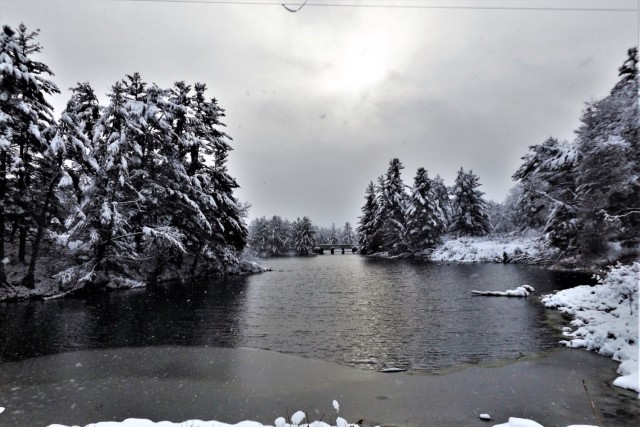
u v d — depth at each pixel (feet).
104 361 29.78
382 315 45.85
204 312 49.57
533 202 120.78
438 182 216.54
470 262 134.92
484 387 23.49
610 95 78.28
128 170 76.69
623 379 23.35
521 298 55.21
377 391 23.13
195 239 90.48
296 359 29.96
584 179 79.71
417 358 29.63
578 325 37.52
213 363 29.12
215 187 104.88
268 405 21.25
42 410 20.81
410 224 178.50
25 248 77.82
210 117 97.96
